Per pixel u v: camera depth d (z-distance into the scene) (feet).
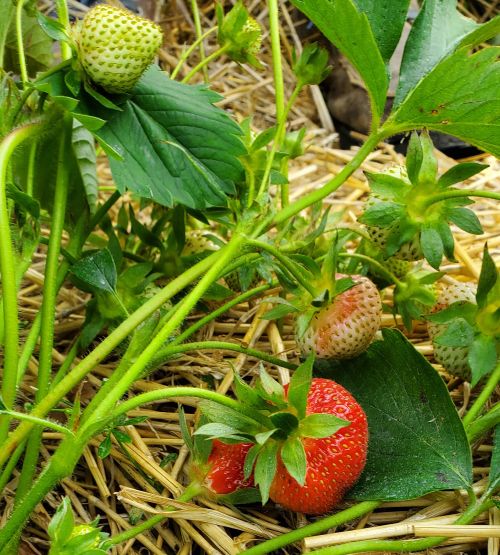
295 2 1.11
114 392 1.05
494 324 1.20
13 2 1.29
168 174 1.22
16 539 1.11
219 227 1.53
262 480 1.07
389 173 1.28
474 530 1.12
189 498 1.16
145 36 1.14
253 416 1.08
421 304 1.38
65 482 1.26
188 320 1.50
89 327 1.31
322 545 1.12
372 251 1.40
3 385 1.10
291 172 2.23
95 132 1.20
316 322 1.23
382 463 1.19
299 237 1.33
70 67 1.19
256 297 1.53
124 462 1.28
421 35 1.24
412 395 1.21
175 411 1.39
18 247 1.19
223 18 1.40
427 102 1.13
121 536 1.13
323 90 2.72
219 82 2.73
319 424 1.09
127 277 1.30
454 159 2.41
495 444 1.18
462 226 1.22
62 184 1.23
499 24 1.21
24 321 1.42
